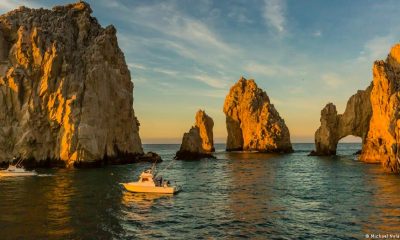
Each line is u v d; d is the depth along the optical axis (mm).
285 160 109438
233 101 178375
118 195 41781
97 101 78000
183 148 112312
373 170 73500
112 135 84938
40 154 73562
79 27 90812
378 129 89938
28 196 40438
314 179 60500
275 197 42188
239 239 25312
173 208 35281
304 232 27031
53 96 76062
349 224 29141
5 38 81938
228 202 38750
